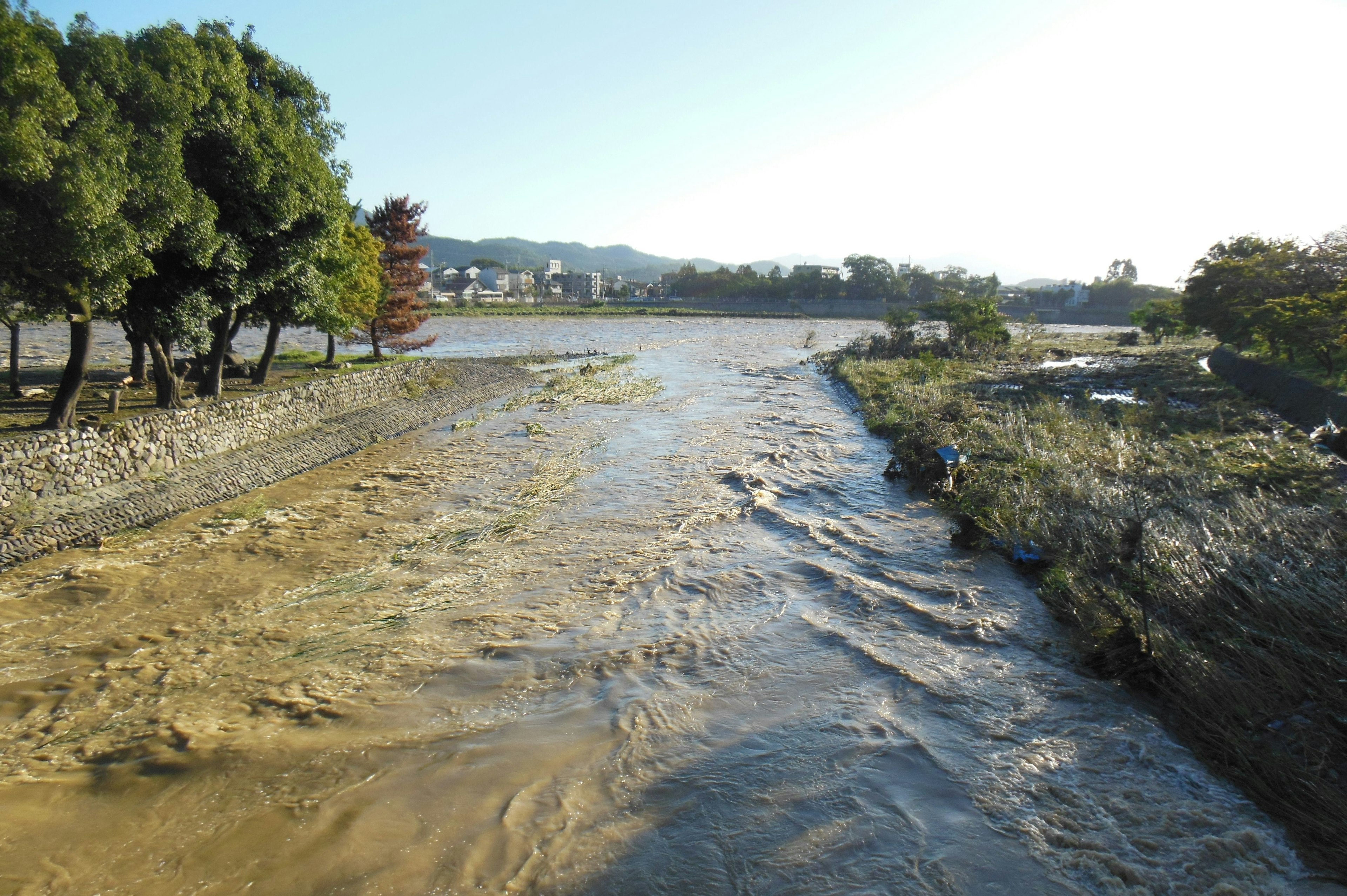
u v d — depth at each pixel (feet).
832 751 23.90
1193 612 28.73
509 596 35.94
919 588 36.29
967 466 52.11
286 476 58.70
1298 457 51.21
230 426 58.49
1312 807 19.86
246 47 64.08
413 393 89.51
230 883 18.48
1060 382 106.42
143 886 18.35
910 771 22.85
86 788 21.94
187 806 21.17
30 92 36.81
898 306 441.68
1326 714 22.21
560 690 27.61
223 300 59.93
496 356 153.28
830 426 80.53
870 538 43.60
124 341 139.03
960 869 18.92
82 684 27.73
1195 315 122.31
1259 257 112.47
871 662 29.43
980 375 114.42
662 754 23.76
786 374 136.26
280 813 20.90
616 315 380.99
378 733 24.76
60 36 43.50
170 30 51.39
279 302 73.56
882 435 73.67
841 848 19.75
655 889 18.53
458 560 40.68
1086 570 34.37
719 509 49.52
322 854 19.43
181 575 38.42
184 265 54.65
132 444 48.96
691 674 28.73
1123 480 46.83
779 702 26.76
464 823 20.63
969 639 31.17
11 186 38.11
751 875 18.93
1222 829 19.90
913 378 109.50
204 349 64.75
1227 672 24.89
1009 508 43.57
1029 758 23.26
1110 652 27.55
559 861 19.36
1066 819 20.58
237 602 35.27
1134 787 21.79
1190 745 23.40
